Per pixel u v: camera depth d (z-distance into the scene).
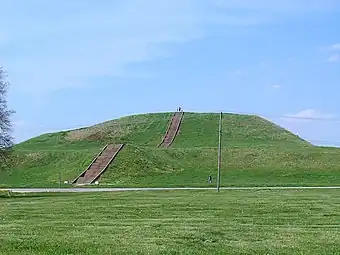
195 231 23.73
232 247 19.61
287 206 38.06
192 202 41.91
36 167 104.06
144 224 26.77
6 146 59.03
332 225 27.27
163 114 158.38
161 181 87.50
